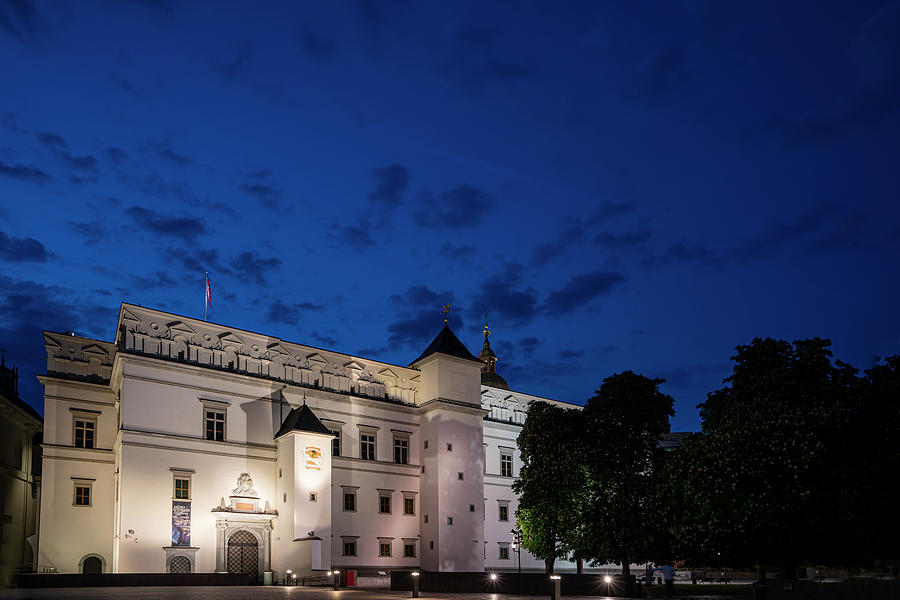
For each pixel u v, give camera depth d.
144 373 55.12
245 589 45.47
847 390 40.84
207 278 63.72
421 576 49.56
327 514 58.53
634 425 55.78
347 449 65.44
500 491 79.06
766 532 38.09
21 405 68.88
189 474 55.50
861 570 40.34
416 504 69.12
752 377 43.78
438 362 71.38
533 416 62.16
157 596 35.19
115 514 55.53
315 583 54.25
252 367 61.50
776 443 38.00
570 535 56.53
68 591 40.09
